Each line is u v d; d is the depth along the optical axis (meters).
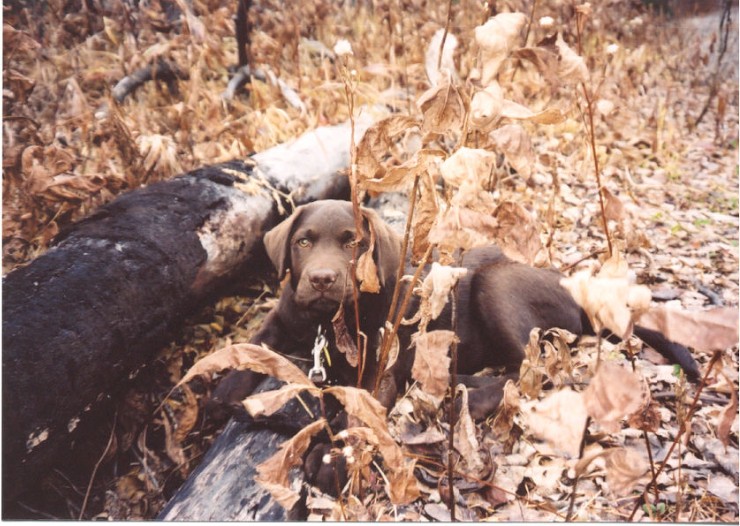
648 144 2.06
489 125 0.57
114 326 0.88
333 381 1.02
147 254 0.97
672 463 0.90
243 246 1.16
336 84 1.66
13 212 1.17
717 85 2.33
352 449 0.70
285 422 0.88
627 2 2.83
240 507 0.77
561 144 1.77
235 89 1.89
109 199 1.26
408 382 1.05
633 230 0.72
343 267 0.90
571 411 0.54
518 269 1.11
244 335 1.15
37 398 0.76
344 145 1.51
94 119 1.42
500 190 1.56
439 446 0.89
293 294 0.97
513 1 2.13
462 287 1.11
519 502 0.84
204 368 0.60
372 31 2.28
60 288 0.85
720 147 2.13
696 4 3.09
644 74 2.59
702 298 1.31
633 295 0.52
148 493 0.92
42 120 1.46
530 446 0.94
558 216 1.55
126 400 0.98
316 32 2.27
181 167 1.41
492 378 1.08
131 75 1.75
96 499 0.90
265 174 1.29
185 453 0.97
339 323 0.73
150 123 1.63
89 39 1.80
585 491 0.86
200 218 1.09
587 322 1.21
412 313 1.02
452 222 0.54
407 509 0.83
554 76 0.59
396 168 0.61
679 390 0.69
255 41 1.95
